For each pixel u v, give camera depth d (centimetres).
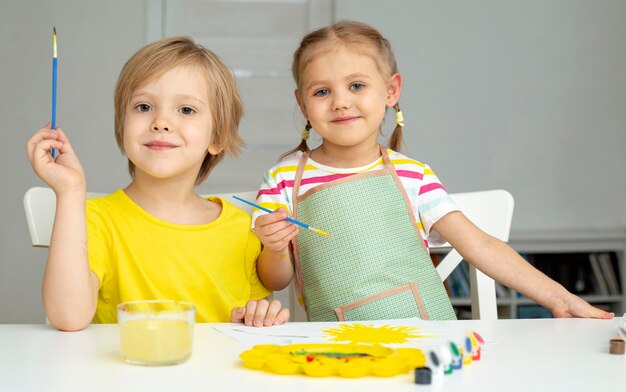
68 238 98
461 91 367
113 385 71
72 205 100
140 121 122
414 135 365
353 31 135
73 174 101
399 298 131
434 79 365
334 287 132
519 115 369
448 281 344
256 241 133
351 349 83
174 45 126
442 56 365
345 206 133
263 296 135
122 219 126
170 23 361
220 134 131
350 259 132
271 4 364
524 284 126
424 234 137
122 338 79
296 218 136
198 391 69
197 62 126
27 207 126
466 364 80
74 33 356
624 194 373
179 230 128
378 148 141
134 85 122
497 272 130
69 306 95
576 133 371
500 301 340
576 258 362
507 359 82
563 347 88
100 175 357
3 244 357
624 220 374
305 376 74
